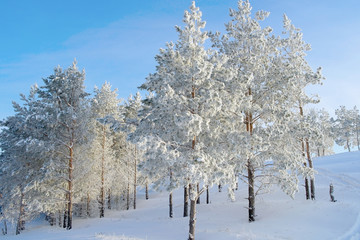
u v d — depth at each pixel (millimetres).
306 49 21328
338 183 27812
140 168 12016
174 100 11750
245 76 13648
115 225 19469
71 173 21188
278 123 14414
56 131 21328
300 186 26953
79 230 17891
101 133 29094
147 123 13734
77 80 22047
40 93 21688
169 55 13305
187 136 11766
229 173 11336
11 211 23188
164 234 14375
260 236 11438
